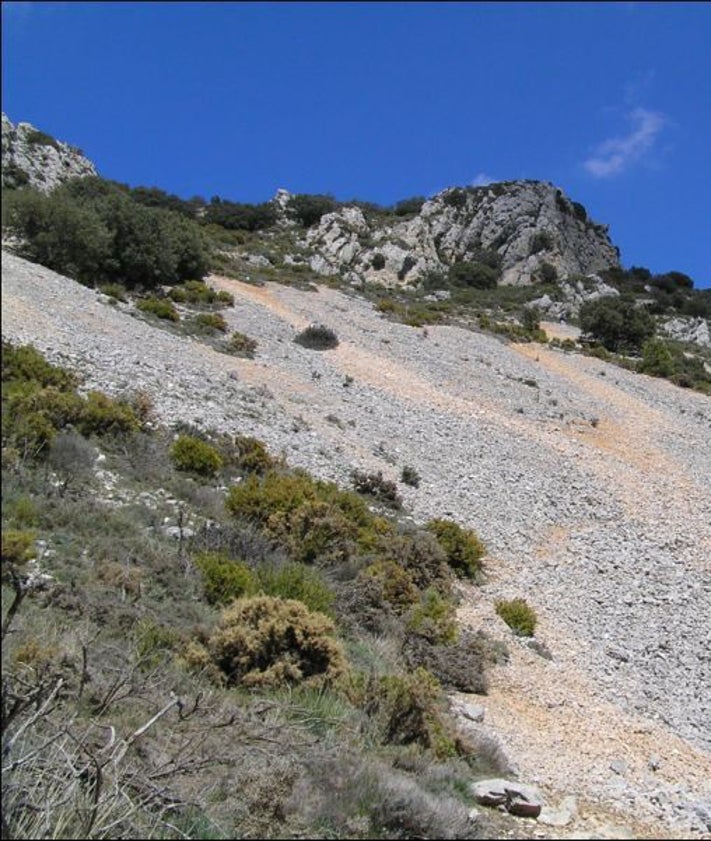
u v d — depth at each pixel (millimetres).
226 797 6859
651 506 26062
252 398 24844
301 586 12031
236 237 72688
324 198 96938
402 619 12992
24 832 5656
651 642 16219
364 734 8523
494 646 13414
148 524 13594
